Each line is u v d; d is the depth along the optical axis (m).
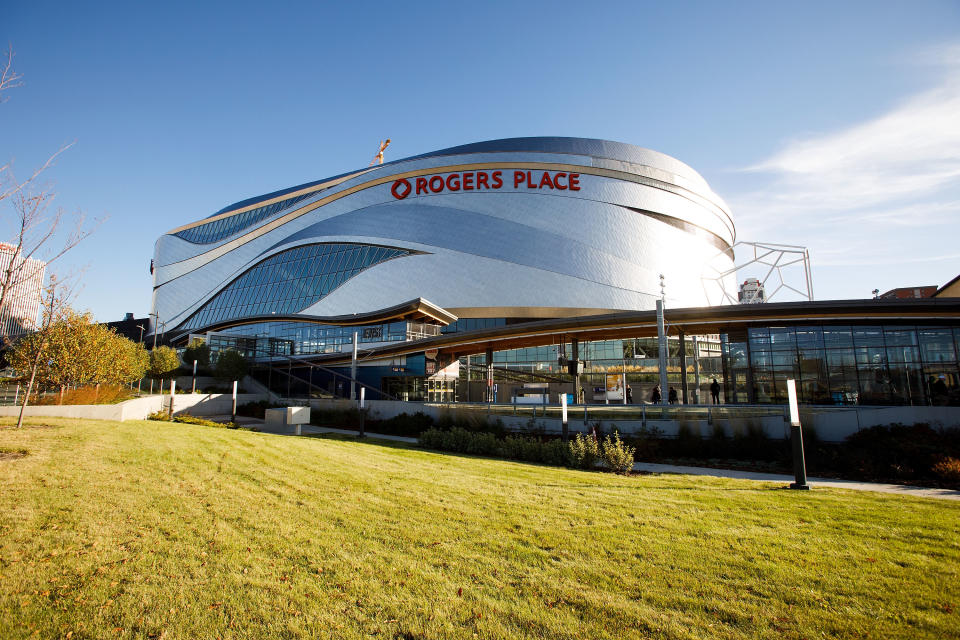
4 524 6.31
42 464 9.64
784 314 25.36
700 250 59.94
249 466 10.93
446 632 4.33
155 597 4.79
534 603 4.83
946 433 15.82
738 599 4.92
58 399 25.09
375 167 63.88
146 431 15.98
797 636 4.27
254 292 70.00
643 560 5.89
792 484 11.06
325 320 53.09
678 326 29.00
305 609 4.67
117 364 26.30
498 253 54.97
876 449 15.34
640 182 58.38
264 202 76.06
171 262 86.56
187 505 7.60
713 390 28.78
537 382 41.91
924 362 23.12
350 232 62.44
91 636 4.17
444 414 24.94
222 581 5.16
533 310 53.09
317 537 6.50
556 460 15.20
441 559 5.86
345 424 28.06
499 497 9.02
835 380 24.47
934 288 48.81
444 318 49.50
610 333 32.41
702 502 8.95
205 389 40.38
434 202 59.28
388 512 7.72
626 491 9.95
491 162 57.97
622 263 54.41
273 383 50.34
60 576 5.10
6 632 4.13
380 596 4.93
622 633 4.32
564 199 56.56
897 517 7.94
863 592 5.06
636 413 20.19
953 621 4.46
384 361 43.47
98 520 6.69
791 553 6.14
